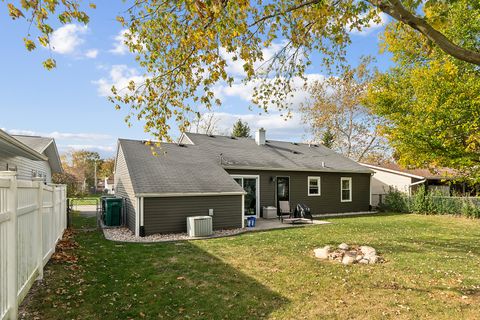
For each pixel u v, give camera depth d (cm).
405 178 2238
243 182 1591
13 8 395
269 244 905
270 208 1598
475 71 1002
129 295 498
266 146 2005
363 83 2731
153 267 657
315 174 1852
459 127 927
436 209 1803
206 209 1203
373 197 2211
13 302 355
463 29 1009
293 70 715
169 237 1044
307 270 645
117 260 707
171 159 1415
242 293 518
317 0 510
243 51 578
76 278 559
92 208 2295
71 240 913
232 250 826
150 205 1088
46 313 416
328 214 1867
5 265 344
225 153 1684
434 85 966
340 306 470
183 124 660
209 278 590
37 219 518
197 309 453
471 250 836
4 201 341
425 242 943
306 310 455
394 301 489
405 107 1109
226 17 483
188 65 591
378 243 923
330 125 3022
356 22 619
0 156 1018
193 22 545
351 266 675
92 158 5800
